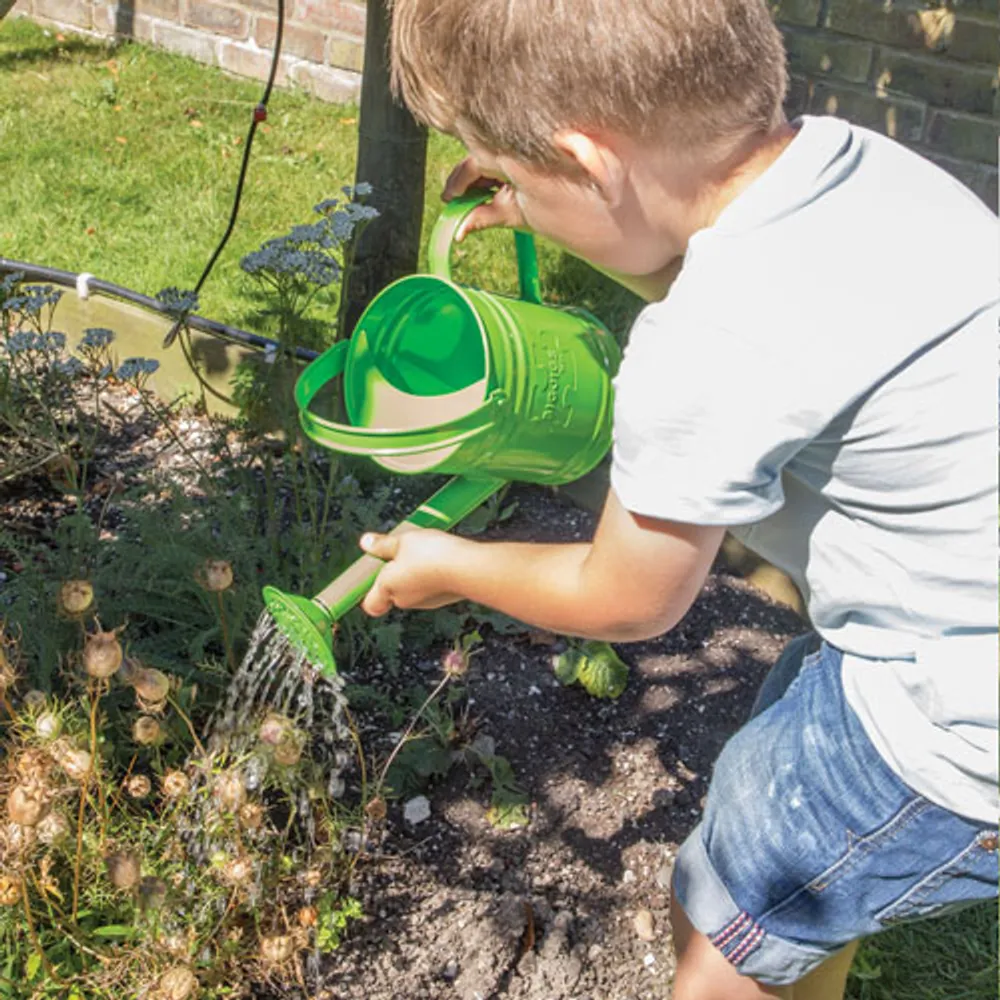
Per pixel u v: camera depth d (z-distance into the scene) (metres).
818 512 1.44
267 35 5.34
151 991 1.66
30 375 2.80
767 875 1.52
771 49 1.34
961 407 1.27
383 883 2.09
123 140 4.74
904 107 3.57
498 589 1.48
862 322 1.27
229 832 1.82
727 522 1.28
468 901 2.08
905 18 3.48
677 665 2.54
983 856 1.42
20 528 2.74
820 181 1.33
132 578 2.38
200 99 5.17
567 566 1.44
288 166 4.57
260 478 2.89
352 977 1.96
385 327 1.68
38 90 5.21
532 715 2.40
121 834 1.96
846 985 1.97
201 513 2.59
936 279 1.29
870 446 1.31
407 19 1.35
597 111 1.27
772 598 2.73
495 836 2.18
